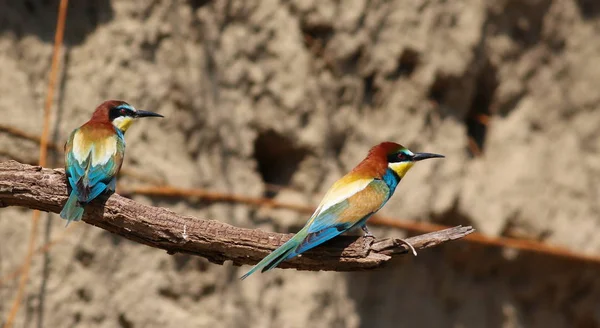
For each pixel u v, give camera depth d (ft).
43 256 39.73
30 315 39.17
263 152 46.09
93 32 42.57
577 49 53.26
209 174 43.06
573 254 50.78
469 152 50.88
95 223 26.48
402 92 48.67
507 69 51.55
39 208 26.63
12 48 41.09
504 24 51.44
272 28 45.85
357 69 47.93
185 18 44.06
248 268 43.65
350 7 47.96
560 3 52.75
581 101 52.95
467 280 50.72
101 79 41.86
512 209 50.29
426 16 49.32
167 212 26.02
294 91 45.65
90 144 29.58
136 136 41.93
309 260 26.55
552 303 52.21
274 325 43.93
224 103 44.21
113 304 40.68
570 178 51.85
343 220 28.32
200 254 26.40
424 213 47.65
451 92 49.80
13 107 39.93
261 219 44.14
